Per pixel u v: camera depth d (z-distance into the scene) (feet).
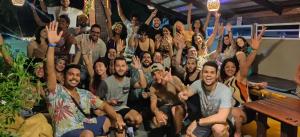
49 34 11.77
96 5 28.53
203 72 12.88
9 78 8.77
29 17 29.09
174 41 24.66
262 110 11.77
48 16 28.14
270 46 25.57
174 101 17.03
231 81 15.65
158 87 16.57
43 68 12.51
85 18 26.78
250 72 26.18
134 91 18.30
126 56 24.20
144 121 17.12
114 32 25.34
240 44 22.27
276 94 18.51
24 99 9.08
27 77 8.86
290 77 23.35
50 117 13.41
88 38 21.40
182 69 20.94
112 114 13.38
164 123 15.87
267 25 26.17
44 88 12.70
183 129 15.35
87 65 18.16
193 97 14.05
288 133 11.25
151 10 36.65
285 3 23.12
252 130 16.67
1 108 8.26
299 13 22.52
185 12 36.94
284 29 24.52
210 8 20.27
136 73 18.53
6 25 28.86
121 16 31.83
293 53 23.06
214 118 12.57
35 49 19.01
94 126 12.92
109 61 19.85
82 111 12.64
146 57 19.06
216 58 23.00
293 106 12.41
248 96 15.64
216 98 12.92
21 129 12.03
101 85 16.20
